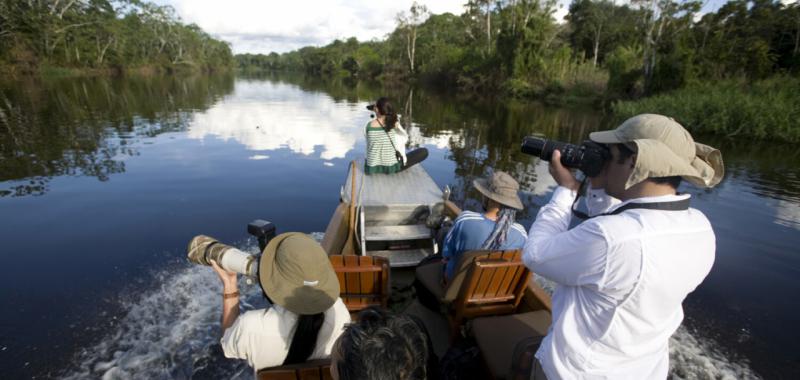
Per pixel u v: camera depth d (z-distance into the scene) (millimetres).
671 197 1045
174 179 7020
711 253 1073
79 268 4047
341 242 3674
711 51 23234
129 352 2947
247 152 9219
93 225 5059
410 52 59656
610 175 1158
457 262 2428
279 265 1327
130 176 7129
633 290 1012
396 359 937
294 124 13547
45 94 20594
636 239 991
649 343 1113
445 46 49625
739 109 13719
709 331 3471
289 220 5430
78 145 9375
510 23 34281
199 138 10688
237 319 1454
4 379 2680
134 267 4094
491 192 2461
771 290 4090
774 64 23688
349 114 16453
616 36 41438
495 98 30859
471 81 38688
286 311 1406
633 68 25688
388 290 2691
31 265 4090
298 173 7562
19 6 38781
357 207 3842
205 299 3580
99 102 18016
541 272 1244
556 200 1344
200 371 2789
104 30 48969
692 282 1045
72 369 2779
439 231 3686
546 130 14312
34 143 9391
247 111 16641
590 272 1064
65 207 5613
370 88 38562
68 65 43875
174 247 4543
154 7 68062
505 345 2102
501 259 2371
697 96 16844
